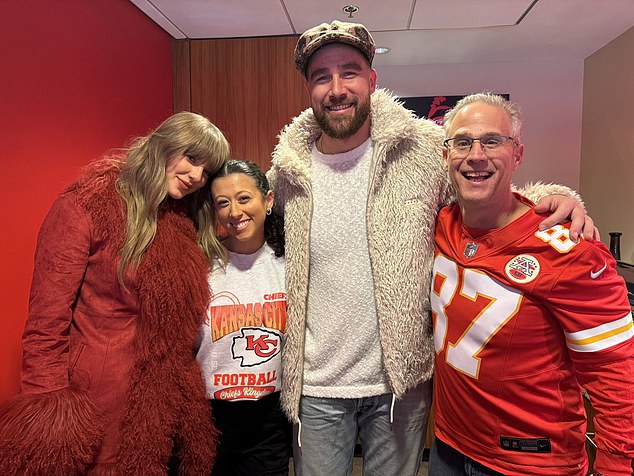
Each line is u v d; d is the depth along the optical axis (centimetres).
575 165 413
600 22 308
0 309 160
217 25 291
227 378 135
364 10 274
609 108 356
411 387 131
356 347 130
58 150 192
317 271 133
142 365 122
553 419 107
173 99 320
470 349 110
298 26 294
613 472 98
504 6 276
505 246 105
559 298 99
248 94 316
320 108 128
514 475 108
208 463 133
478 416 111
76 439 112
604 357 97
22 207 170
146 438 120
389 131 126
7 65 161
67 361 120
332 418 134
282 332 137
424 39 341
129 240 120
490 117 104
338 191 132
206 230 139
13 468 108
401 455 136
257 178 133
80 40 207
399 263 126
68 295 119
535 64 407
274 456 147
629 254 328
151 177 122
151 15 273
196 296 128
